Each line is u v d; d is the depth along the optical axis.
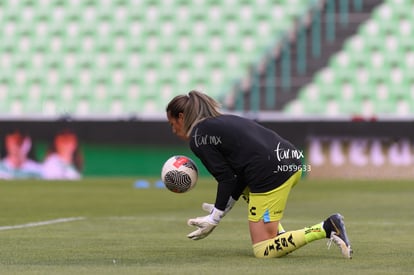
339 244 21.03
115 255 22.92
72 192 57.69
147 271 19.06
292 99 86.56
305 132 74.19
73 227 32.81
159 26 91.06
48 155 76.69
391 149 73.62
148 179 73.31
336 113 85.69
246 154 21.69
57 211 41.88
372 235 29.67
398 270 19.42
